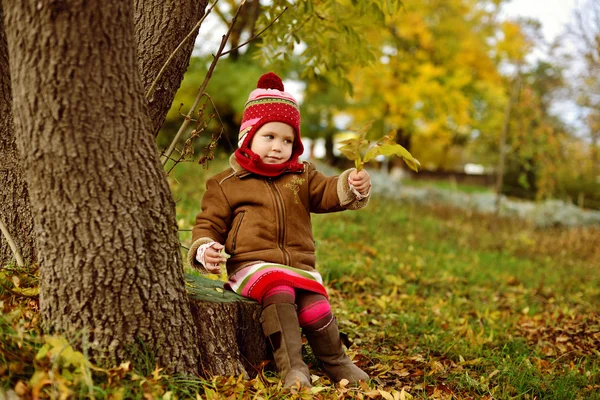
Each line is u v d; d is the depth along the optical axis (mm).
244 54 12906
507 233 11609
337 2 3875
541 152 12180
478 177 26031
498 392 2926
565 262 9047
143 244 2189
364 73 15258
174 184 7531
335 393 2473
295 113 2928
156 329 2229
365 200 2824
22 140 2082
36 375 1874
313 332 2705
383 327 4121
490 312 5207
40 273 2203
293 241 2816
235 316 2607
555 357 3814
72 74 1998
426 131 18016
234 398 2242
